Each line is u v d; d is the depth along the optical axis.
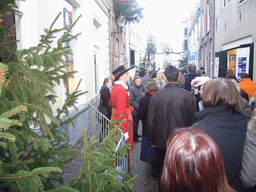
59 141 2.06
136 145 5.74
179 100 2.90
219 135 1.61
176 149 0.95
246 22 7.69
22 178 1.20
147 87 4.21
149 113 3.06
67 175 3.15
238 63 8.11
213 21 12.31
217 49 12.82
